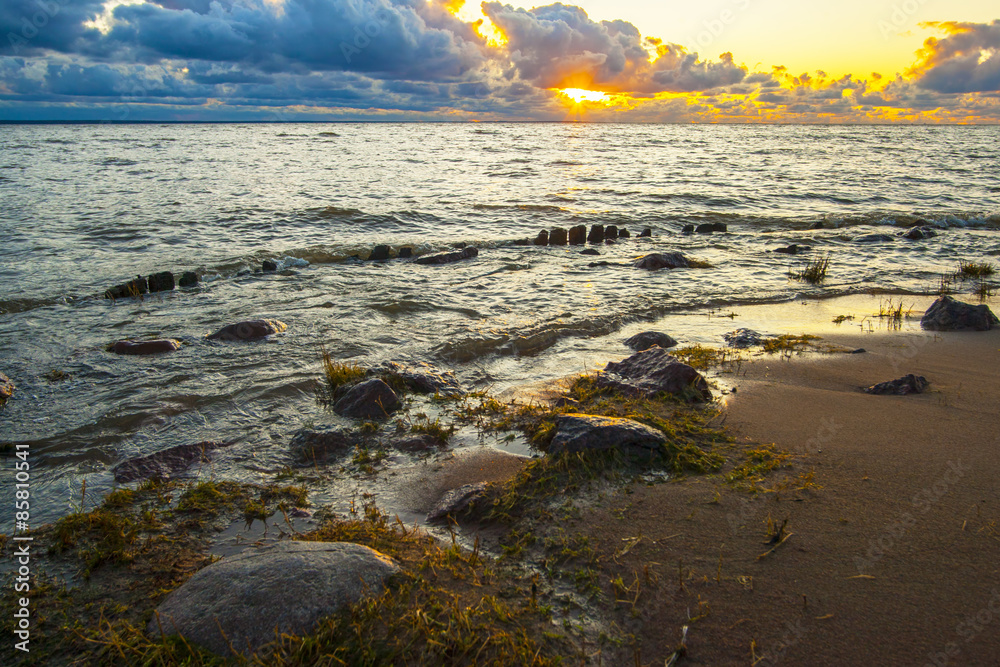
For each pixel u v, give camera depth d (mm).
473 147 68938
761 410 6109
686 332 9266
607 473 4840
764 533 4023
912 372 7148
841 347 8203
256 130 148875
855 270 13695
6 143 66438
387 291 11680
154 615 3395
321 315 10062
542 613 3355
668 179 34594
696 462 4969
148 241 16344
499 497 4617
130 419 6285
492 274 13227
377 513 4539
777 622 3219
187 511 4633
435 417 6305
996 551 3729
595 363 8039
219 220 19281
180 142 71688
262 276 12984
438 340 8797
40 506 4781
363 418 6285
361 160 45688
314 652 3051
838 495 4434
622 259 14859
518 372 7773
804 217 21281
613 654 3072
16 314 10039
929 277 12977
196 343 8625
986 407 5977
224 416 6395
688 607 3359
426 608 3373
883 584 3473
